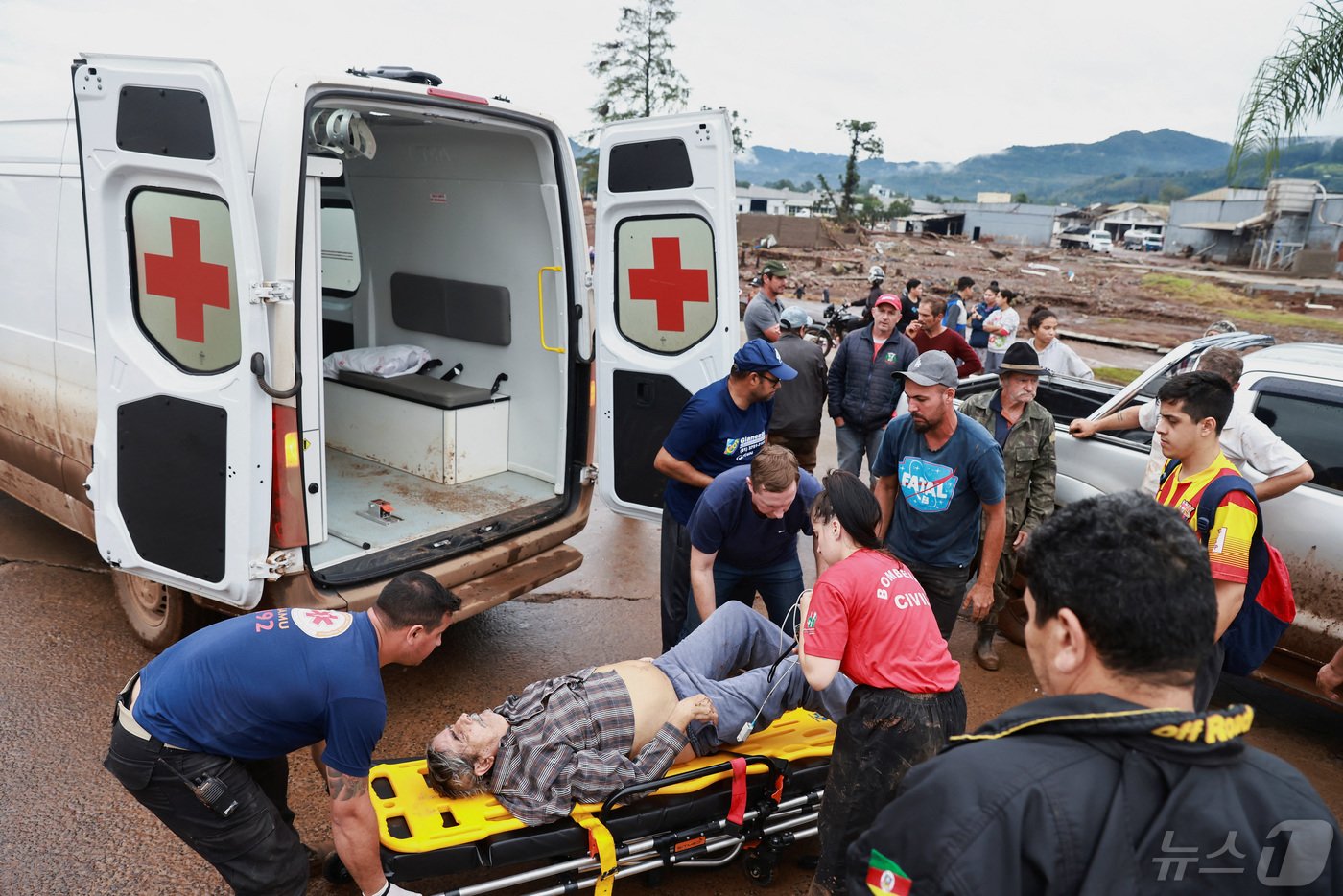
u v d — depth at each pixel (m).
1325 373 4.13
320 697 2.33
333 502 4.70
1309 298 28.44
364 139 3.66
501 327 5.14
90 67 3.31
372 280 5.78
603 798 2.84
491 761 2.88
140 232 3.47
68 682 4.08
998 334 10.27
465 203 5.11
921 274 33.38
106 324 3.56
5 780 3.41
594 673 3.15
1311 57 5.80
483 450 5.20
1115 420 4.72
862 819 2.61
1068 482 4.84
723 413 3.97
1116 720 1.18
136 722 2.35
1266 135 6.06
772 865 3.08
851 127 59.81
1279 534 4.07
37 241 4.37
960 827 1.17
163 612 4.24
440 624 2.46
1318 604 4.00
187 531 3.49
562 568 4.52
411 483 5.06
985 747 1.24
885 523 4.11
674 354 4.61
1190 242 54.44
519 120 4.28
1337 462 4.00
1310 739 4.26
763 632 3.54
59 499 4.70
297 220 3.29
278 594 3.56
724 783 3.02
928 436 3.78
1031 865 1.15
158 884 2.96
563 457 4.80
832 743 3.30
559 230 4.62
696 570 3.63
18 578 5.09
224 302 3.31
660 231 4.53
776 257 36.72
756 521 3.59
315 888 2.98
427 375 5.55
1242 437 3.90
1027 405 4.55
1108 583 1.22
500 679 4.39
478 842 2.71
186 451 3.43
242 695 2.31
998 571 4.59
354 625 2.43
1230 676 4.91
